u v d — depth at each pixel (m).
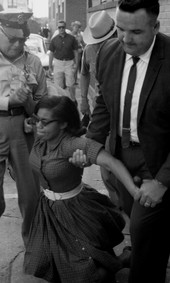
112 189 4.13
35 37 16.41
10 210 4.63
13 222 4.37
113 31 4.55
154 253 2.93
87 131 3.09
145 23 2.36
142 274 2.97
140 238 2.85
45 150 3.05
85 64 5.39
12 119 3.33
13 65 3.34
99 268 2.96
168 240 2.97
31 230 3.09
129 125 2.73
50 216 3.04
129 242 3.94
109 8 9.37
